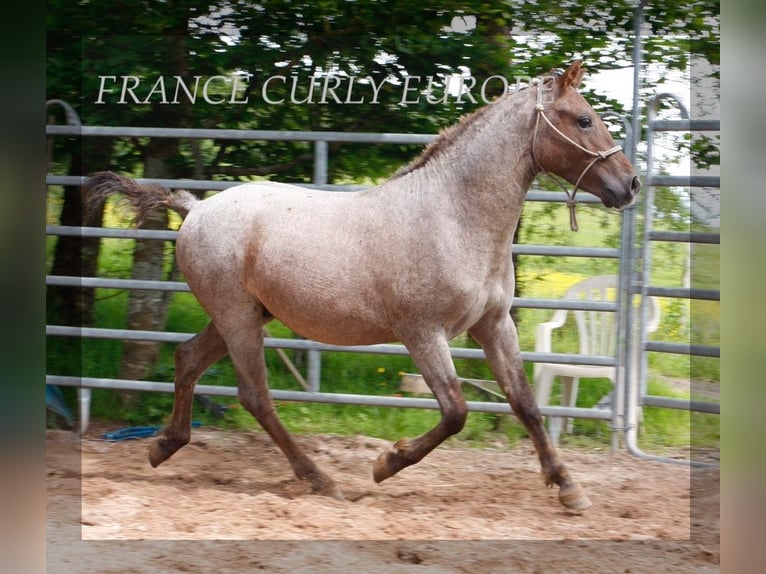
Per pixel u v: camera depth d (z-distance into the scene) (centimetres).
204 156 709
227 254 471
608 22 658
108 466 532
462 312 434
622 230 557
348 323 453
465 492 489
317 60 667
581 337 611
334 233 452
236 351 479
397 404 570
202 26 679
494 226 434
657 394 657
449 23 649
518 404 459
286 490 482
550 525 435
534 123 433
